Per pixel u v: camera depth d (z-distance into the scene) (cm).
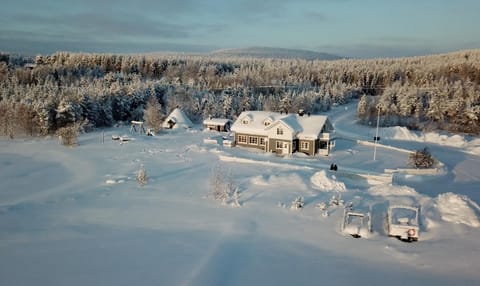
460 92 7225
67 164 3806
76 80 10262
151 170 3419
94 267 1426
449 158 4544
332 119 8300
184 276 1348
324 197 2505
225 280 1338
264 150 4609
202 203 2386
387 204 2306
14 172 3462
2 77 9912
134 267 1427
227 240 1736
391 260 1552
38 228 1892
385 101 7731
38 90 7500
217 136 5641
